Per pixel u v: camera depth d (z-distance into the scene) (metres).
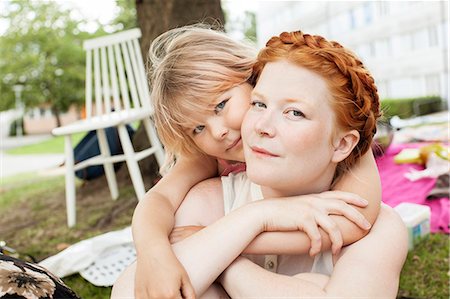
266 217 0.69
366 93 0.69
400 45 7.96
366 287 0.64
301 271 0.75
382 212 0.76
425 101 6.86
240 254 0.71
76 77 11.80
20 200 3.24
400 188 2.26
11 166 6.25
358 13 8.70
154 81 0.92
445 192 2.08
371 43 8.52
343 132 0.69
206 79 0.82
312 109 0.65
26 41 11.42
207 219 0.83
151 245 0.69
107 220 2.51
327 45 0.69
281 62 0.68
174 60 0.87
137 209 0.79
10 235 2.41
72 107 14.73
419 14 7.52
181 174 0.89
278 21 11.28
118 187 3.10
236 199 0.82
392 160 2.63
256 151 0.68
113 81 2.53
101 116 2.48
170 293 0.63
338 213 0.69
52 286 0.74
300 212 0.68
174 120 0.87
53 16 11.41
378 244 0.69
